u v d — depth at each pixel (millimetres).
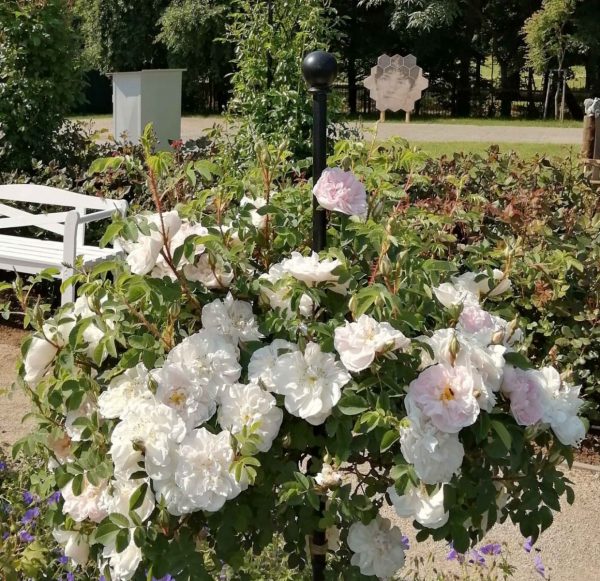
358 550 1836
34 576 2219
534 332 4105
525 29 23188
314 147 1972
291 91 6594
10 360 5023
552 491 1835
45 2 6848
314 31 6723
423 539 1807
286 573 2510
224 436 1658
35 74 6840
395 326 1778
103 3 27250
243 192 2170
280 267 1914
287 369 1729
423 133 18891
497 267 2350
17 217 5664
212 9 25125
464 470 1769
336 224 2100
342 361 1698
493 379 1745
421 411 1656
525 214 4387
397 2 24438
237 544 1824
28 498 2760
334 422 1731
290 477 1758
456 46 26719
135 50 27672
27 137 6836
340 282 1809
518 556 3135
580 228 4375
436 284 1978
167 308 1843
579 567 3080
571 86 29922
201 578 1688
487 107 27234
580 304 4074
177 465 1653
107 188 6168
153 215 1909
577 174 5605
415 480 1634
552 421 1794
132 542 1743
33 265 5160
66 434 2008
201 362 1754
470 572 2941
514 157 6027
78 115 26000
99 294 1863
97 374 1967
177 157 6828
